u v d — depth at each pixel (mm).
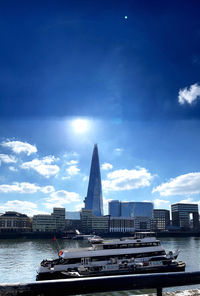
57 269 46688
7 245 147625
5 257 86812
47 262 49469
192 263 67688
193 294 3975
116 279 2938
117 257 49656
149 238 53188
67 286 2711
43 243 169625
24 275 56719
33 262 74750
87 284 2805
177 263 52250
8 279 52969
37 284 2668
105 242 51938
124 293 33781
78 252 48562
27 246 140375
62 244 163500
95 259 48469
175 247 125938
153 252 51688
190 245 141500
